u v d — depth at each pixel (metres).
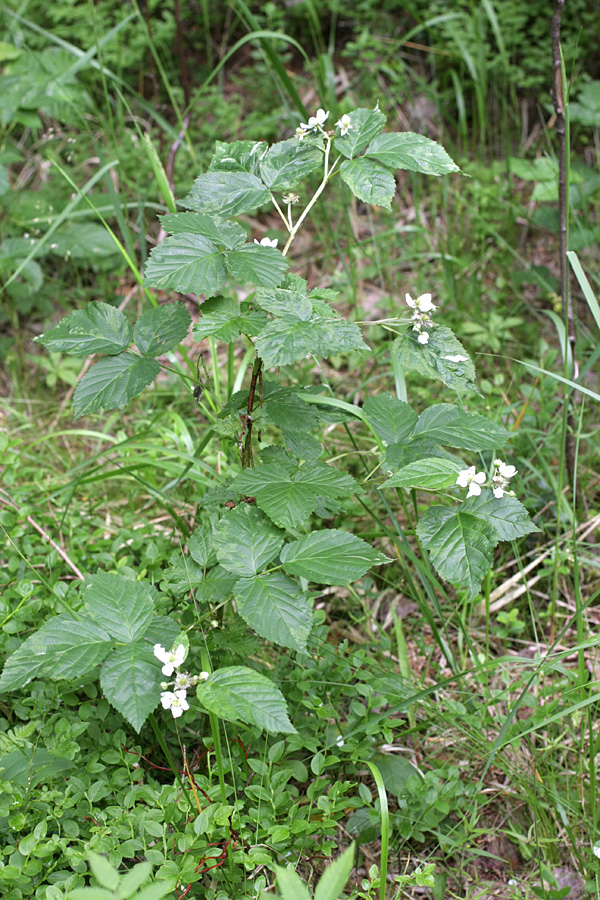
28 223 2.01
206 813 1.15
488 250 2.19
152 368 1.18
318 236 2.22
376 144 1.16
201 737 1.31
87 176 2.27
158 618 1.15
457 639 1.50
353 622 1.52
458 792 1.27
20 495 1.56
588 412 1.78
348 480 1.16
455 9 2.46
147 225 2.18
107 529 1.56
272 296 1.12
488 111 2.47
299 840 1.21
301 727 1.31
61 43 1.87
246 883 1.18
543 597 1.55
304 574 1.12
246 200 1.18
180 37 2.08
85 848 1.15
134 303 2.06
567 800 1.30
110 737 1.26
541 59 2.41
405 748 1.37
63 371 1.93
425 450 1.19
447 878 1.28
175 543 1.50
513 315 2.04
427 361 1.18
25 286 2.02
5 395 1.96
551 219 2.12
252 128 2.05
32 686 1.29
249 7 2.61
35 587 1.39
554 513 1.61
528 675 1.41
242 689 1.08
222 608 1.29
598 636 1.29
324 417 1.27
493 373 1.86
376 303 2.02
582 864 1.26
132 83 2.47
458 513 1.15
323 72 2.03
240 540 1.14
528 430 1.59
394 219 2.26
